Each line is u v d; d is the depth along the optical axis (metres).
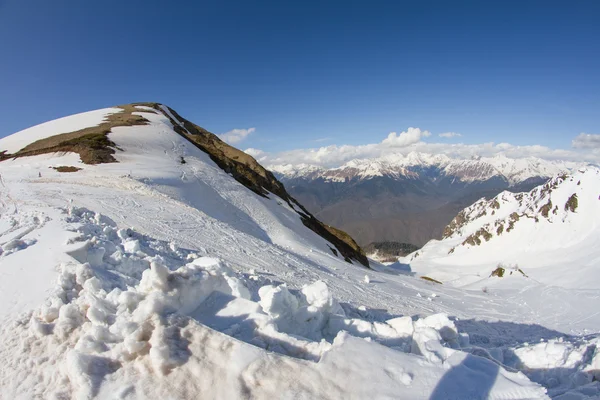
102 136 42.56
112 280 8.81
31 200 20.78
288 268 21.27
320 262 27.95
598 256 57.59
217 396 4.99
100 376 5.42
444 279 86.38
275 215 43.06
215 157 55.66
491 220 128.75
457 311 22.72
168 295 6.44
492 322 21.61
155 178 33.16
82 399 5.11
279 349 6.04
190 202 32.22
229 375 5.21
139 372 5.42
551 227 85.69
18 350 6.48
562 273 54.59
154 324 5.93
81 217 15.66
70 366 5.46
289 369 5.24
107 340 6.00
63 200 22.19
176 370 5.35
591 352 7.26
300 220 51.31
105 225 15.16
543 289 32.59
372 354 5.48
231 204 38.47
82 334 6.39
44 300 7.76
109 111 68.06
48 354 6.26
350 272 27.41
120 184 28.86
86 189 26.22
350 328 8.11
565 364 7.28
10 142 50.97
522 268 68.56
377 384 4.97
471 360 5.43
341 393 4.86
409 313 19.16
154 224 21.86
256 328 6.45
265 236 35.16
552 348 7.57
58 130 53.00
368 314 13.62
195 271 7.32
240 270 18.11
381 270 66.50
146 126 54.72
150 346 5.70
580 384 6.73
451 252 110.44
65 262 9.19
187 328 5.95
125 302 6.48
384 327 7.97
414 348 6.60
